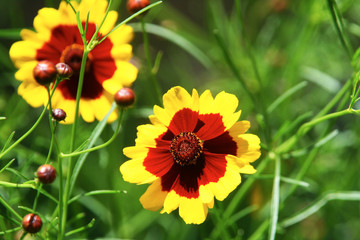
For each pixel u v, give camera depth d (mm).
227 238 276
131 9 261
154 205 238
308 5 349
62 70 227
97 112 254
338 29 266
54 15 253
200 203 236
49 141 314
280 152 275
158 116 240
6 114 312
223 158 237
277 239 322
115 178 323
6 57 330
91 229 308
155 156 240
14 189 274
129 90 234
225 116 239
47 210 312
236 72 282
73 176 245
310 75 351
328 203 328
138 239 343
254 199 327
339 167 348
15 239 274
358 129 346
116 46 254
